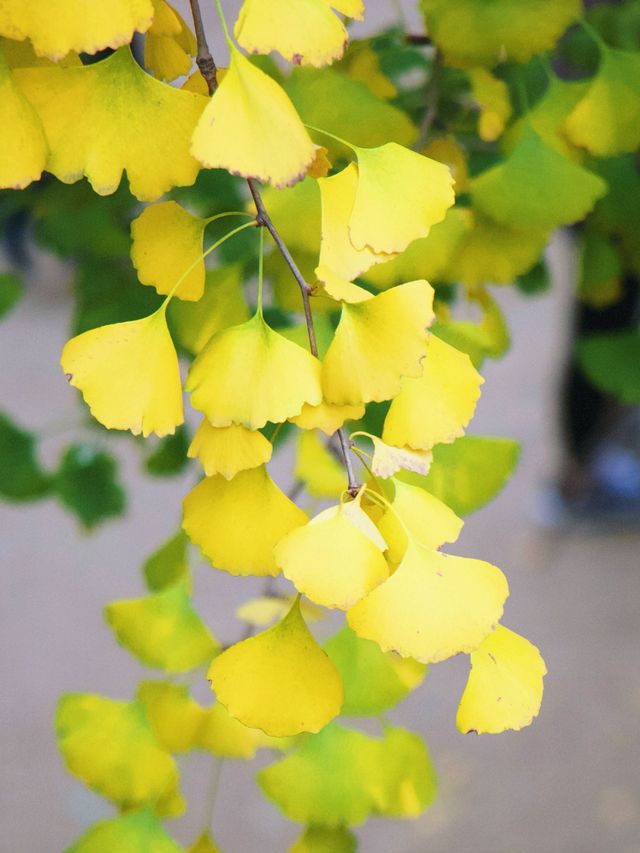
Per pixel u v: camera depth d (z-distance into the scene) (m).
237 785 3.79
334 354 0.93
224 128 0.89
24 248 1.73
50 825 3.63
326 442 1.19
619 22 1.41
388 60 1.40
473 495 1.12
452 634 0.89
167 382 0.94
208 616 4.31
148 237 1.01
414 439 0.97
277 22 0.92
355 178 0.96
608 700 4.15
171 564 1.18
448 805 3.72
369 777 1.11
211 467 0.93
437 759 3.89
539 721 4.06
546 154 1.22
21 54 0.96
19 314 6.17
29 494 1.56
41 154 0.94
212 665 0.95
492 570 0.91
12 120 0.93
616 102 1.23
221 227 1.38
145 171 0.95
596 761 3.89
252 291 1.41
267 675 0.95
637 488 4.84
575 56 1.43
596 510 4.86
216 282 1.14
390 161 0.95
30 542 5.04
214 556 0.95
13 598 4.68
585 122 1.23
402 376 0.96
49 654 4.39
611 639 4.43
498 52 1.22
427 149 1.28
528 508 5.01
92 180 0.95
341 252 0.95
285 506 0.96
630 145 1.24
